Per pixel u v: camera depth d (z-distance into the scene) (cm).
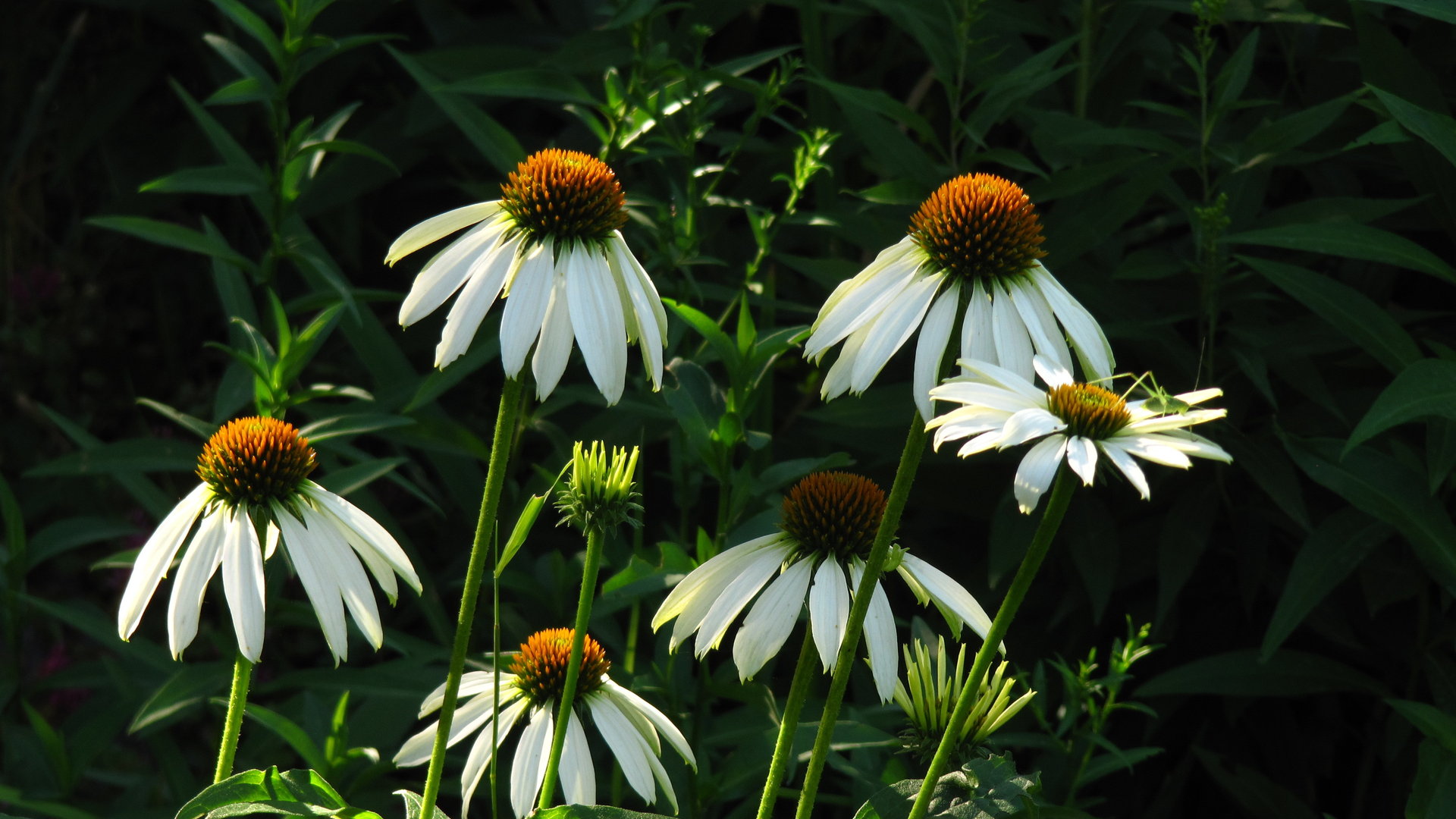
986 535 368
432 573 438
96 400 541
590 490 270
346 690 300
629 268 271
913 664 276
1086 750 296
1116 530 337
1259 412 338
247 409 360
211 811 271
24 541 315
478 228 271
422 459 467
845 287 272
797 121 448
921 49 422
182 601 270
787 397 425
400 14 467
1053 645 339
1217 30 383
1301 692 302
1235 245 316
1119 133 303
